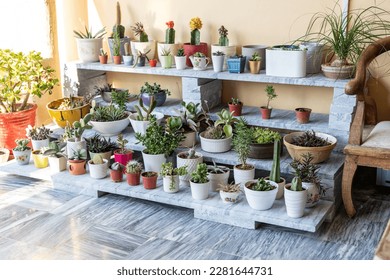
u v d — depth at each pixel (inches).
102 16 144.1
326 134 110.6
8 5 141.0
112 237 97.3
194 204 103.1
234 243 94.7
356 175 120.7
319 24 118.9
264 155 110.9
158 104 130.9
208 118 121.0
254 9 125.1
